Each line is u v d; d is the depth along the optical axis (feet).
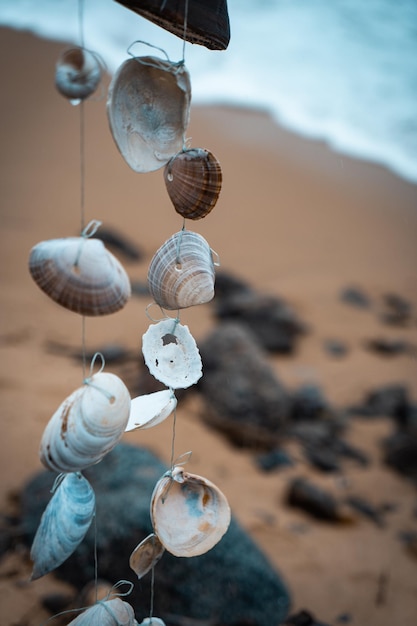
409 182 53.88
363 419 29.30
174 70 6.21
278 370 33.06
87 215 42.24
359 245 46.68
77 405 6.20
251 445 25.18
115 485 16.06
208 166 6.38
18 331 28.66
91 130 51.19
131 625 7.34
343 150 57.11
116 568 14.58
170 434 23.70
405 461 25.52
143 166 6.35
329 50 76.38
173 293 6.61
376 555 19.51
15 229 38.83
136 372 27.43
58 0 71.77
